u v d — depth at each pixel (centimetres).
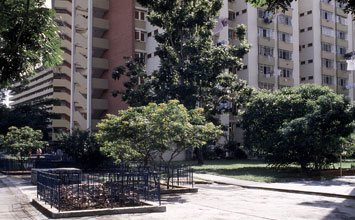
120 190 1312
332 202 1338
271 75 5128
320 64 5641
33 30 1080
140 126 1505
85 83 4834
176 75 3438
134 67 3509
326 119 2219
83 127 4838
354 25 6075
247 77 4956
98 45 4759
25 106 6375
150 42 4566
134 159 1808
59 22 2248
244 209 1188
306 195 1533
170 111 1545
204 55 3278
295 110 2564
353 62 4731
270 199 1420
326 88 2642
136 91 3400
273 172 2542
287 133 2289
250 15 5028
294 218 1039
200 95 3409
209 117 3559
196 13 3172
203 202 1344
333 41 5806
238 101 3428
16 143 2791
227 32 4831
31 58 1121
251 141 2758
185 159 4459
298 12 5709
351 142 2403
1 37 1072
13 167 2920
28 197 1478
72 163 2802
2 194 1573
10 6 1055
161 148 1579
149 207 1113
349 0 953
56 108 6712
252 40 5012
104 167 2636
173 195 1545
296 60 5403
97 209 1066
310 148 2292
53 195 1159
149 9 3350
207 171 2641
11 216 1063
